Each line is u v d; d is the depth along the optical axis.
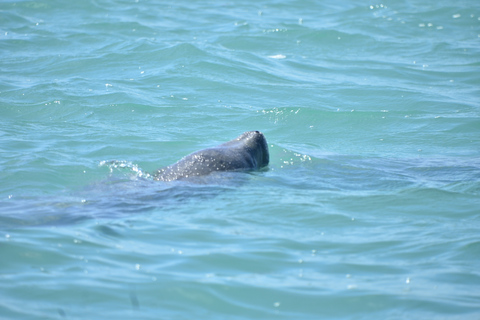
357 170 38.09
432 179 36.41
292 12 88.19
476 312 20.30
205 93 54.91
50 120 46.38
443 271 23.45
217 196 31.62
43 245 24.20
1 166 35.28
